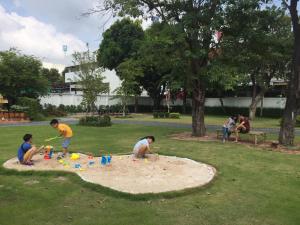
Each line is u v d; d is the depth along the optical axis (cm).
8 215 543
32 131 1795
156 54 1551
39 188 691
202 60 1593
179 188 681
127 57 4031
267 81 3091
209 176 787
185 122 2684
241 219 546
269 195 673
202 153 1144
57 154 1020
